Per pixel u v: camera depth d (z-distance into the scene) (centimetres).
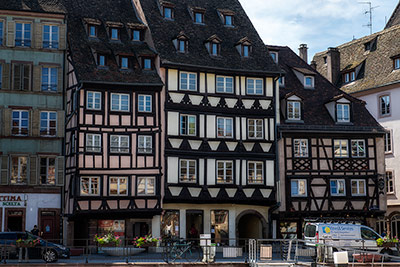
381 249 2688
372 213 3731
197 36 3675
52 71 3347
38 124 3278
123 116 3312
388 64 4259
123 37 3572
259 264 2414
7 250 2481
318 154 3697
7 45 3269
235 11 3966
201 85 3506
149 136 3353
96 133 3250
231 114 3553
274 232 3603
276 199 3572
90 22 3472
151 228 3347
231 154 3516
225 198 3469
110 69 3347
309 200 3641
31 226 3244
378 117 4253
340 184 3712
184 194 3388
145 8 3678
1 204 3206
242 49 3675
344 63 4688
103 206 3222
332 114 3806
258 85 3641
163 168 3356
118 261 2475
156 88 3381
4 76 3253
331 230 2844
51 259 2500
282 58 4112
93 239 3092
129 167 3291
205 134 3478
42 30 3331
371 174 3762
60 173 3284
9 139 3234
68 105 3350
